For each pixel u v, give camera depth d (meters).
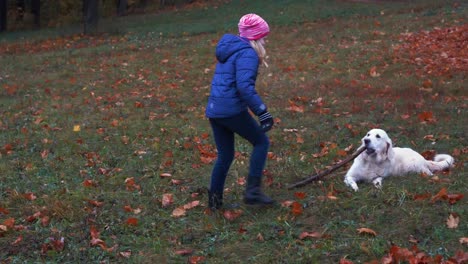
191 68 15.28
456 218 4.93
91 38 23.78
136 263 4.67
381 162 6.00
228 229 5.20
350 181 6.00
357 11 24.56
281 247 4.76
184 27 24.72
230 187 6.29
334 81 12.45
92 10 24.81
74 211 5.73
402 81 12.02
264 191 6.11
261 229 5.11
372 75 12.85
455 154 7.17
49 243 5.00
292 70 14.12
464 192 5.56
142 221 5.46
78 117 10.55
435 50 14.67
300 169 6.84
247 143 8.15
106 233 5.23
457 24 18.42
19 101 12.48
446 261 4.23
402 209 5.24
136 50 19.22
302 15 24.89
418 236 4.78
